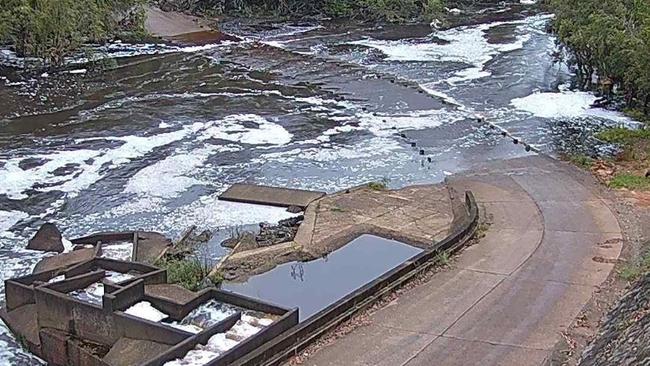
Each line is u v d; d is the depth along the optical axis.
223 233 25.53
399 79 48.00
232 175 31.11
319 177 30.94
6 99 42.62
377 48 58.25
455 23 70.00
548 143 35.03
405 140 35.66
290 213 27.12
